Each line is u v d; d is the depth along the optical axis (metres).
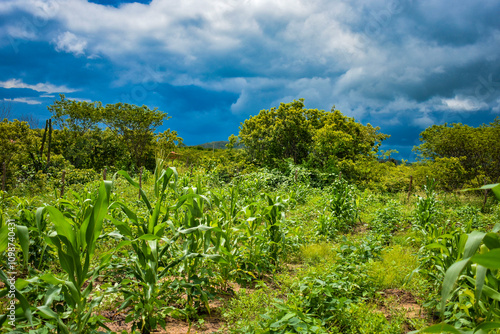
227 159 22.64
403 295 4.56
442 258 4.24
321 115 25.30
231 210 5.19
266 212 5.52
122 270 4.14
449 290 1.49
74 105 26.89
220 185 16.34
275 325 2.65
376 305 4.08
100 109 28.39
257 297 4.02
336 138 20.31
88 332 2.75
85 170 17.17
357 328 3.45
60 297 3.25
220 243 4.34
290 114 22.19
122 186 15.07
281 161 21.77
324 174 18.61
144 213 7.45
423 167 18.64
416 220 8.80
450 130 20.06
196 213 3.70
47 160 18.45
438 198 13.66
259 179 16.42
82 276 2.70
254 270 5.14
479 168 18.86
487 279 2.80
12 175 15.68
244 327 3.15
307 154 23.00
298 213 10.61
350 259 5.38
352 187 12.70
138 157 30.22
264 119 23.56
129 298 3.22
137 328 3.35
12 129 19.00
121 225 3.27
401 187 18.95
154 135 30.38
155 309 3.54
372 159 22.31
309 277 4.21
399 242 7.76
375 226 9.17
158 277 3.40
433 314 3.91
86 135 27.31
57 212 2.51
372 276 4.84
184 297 4.15
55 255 4.86
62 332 2.45
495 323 1.70
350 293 4.15
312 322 3.14
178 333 3.34
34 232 4.67
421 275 5.04
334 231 8.15
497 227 2.64
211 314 3.84
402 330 3.50
